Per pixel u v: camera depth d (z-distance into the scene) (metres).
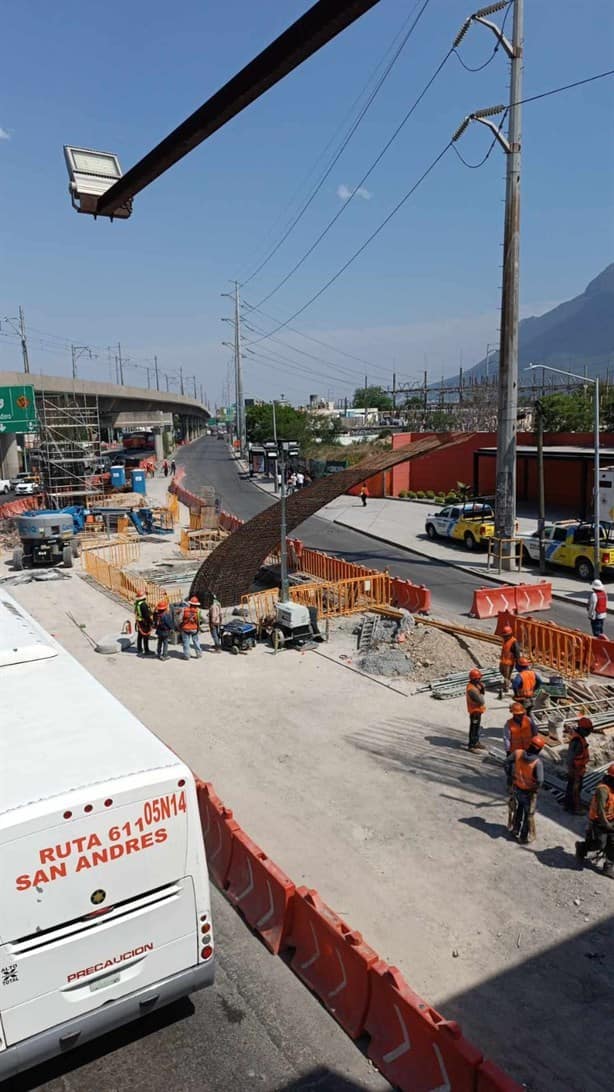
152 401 106.06
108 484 59.09
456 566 29.61
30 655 9.19
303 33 3.96
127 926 6.26
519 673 13.79
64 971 5.98
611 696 14.65
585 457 36.50
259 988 7.47
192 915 6.61
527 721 10.49
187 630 18.44
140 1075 6.44
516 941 7.98
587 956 7.74
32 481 65.50
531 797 9.72
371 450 75.69
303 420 95.38
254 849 8.73
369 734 13.55
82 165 6.86
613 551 25.41
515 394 27.30
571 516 40.25
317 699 15.42
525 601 22.39
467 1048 5.66
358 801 11.12
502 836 10.09
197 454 120.94
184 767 6.54
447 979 7.43
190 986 6.68
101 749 6.82
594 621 18.64
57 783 6.16
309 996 7.36
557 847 9.81
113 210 6.96
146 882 6.32
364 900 8.72
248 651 18.98
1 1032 5.75
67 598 26.31
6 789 6.07
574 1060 6.46
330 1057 6.57
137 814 6.23
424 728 13.77
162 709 15.12
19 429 53.88
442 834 10.16
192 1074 6.42
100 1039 6.86
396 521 43.12
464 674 16.39
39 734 7.14
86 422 65.00
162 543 37.72
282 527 20.36
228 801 11.19
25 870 5.75
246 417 114.00
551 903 8.62
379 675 16.84
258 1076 6.38
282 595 20.47
